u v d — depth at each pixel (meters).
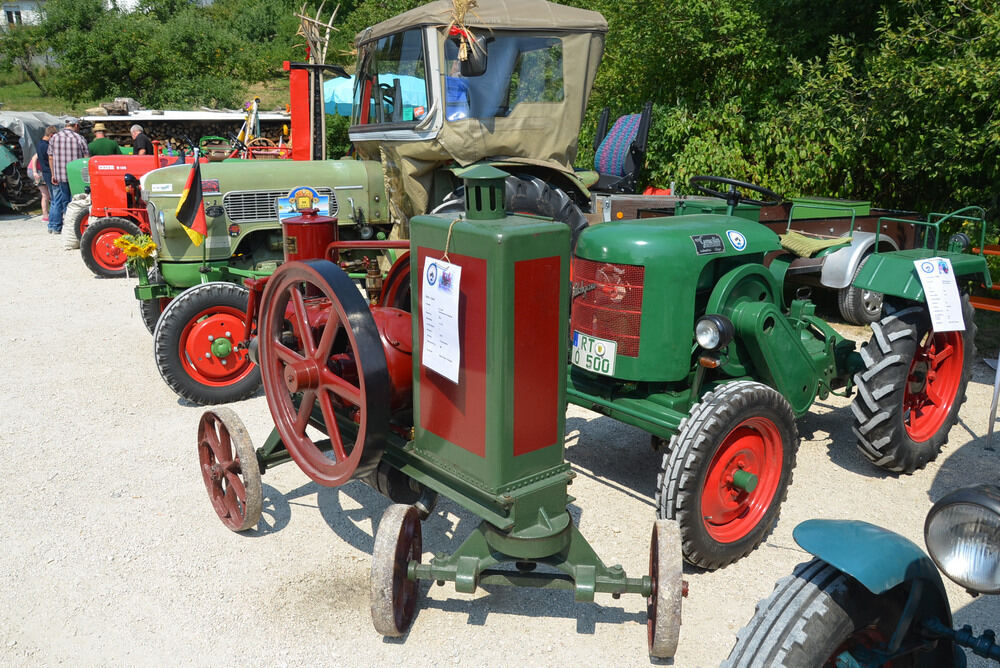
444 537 3.44
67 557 3.27
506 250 2.25
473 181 2.37
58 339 6.54
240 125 16.09
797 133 7.79
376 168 6.09
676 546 2.51
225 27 30.84
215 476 3.46
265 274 5.56
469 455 2.53
